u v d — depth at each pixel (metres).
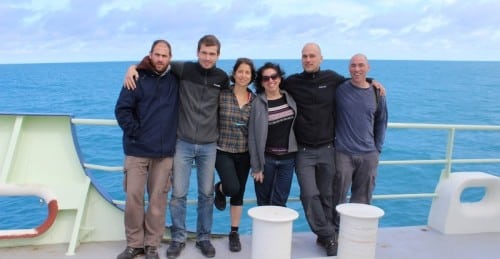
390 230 4.84
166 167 3.79
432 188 11.12
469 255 4.26
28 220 8.26
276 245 3.19
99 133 16.75
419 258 4.16
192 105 3.78
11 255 3.88
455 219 4.75
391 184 11.40
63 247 4.07
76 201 4.12
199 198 3.99
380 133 4.27
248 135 3.92
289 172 4.10
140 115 3.65
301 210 8.88
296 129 4.07
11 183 4.03
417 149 15.88
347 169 4.18
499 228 4.89
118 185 10.98
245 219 8.19
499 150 15.70
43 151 4.17
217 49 3.73
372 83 4.20
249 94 4.00
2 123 4.14
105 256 3.92
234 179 3.88
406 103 31.95
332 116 4.15
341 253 3.44
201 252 4.04
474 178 4.78
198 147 3.82
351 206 3.53
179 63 3.83
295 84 4.07
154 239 3.82
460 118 25.78
